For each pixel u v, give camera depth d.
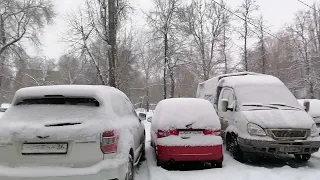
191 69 32.97
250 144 6.51
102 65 23.50
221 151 6.06
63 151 3.72
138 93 38.03
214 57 35.22
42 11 30.73
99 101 4.10
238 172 5.82
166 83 31.97
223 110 7.96
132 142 4.73
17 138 3.74
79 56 23.50
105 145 3.83
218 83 9.75
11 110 4.08
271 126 6.39
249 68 34.62
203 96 12.48
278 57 37.56
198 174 5.72
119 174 3.95
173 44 30.45
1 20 29.84
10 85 34.44
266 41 35.91
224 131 8.20
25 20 30.23
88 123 3.82
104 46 22.91
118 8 20.56
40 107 4.03
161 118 6.28
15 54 30.27
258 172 5.77
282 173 5.77
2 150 3.76
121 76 20.69
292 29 34.69
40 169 3.66
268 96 7.74
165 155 5.94
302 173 5.79
